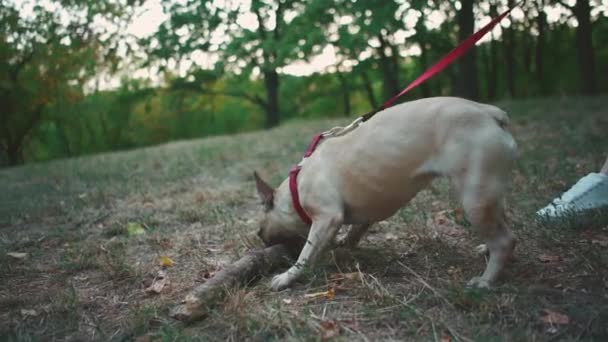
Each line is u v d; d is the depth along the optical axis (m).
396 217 1.46
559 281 1.00
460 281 1.02
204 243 1.39
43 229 1.63
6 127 6.44
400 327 0.89
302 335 0.86
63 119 7.22
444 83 7.76
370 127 1.05
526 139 2.59
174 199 1.92
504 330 0.85
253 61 4.26
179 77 7.95
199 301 0.95
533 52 7.88
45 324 0.99
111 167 2.92
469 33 4.08
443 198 1.60
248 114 10.84
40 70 5.71
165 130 9.75
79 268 1.26
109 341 0.92
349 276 1.07
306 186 1.10
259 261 1.11
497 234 0.99
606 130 2.56
